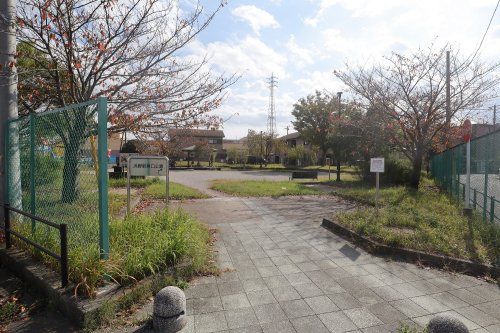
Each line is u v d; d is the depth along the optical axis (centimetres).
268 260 499
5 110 549
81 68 710
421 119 1353
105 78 755
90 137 388
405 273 447
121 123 754
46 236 438
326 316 334
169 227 509
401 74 1329
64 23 618
